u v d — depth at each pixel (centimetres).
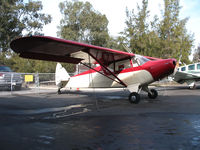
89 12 3666
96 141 265
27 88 1411
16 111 519
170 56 2286
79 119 412
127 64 756
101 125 356
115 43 3869
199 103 625
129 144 251
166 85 2005
